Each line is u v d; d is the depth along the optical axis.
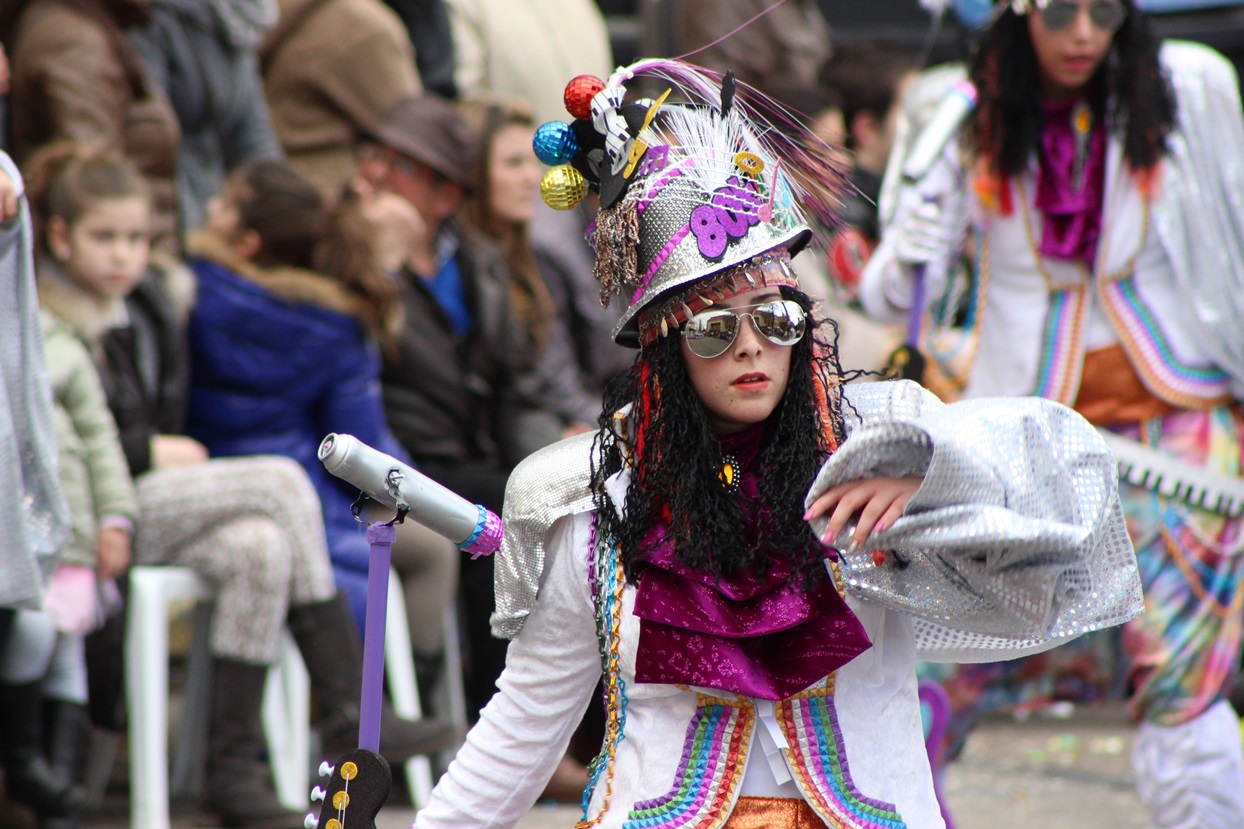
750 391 7.02
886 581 6.96
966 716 12.62
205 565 14.48
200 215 18.50
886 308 12.84
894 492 6.41
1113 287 12.18
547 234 19.48
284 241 15.98
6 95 16.81
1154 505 12.04
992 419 6.41
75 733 13.85
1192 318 12.03
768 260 7.14
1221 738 12.01
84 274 14.13
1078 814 16.30
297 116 20.11
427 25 21.83
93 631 14.17
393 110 17.97
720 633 6.84
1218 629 12.04
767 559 6.99
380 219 16.91
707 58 24.42
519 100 18.95
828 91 23.08
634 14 28.33
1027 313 12.37
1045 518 6.43
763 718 6.95
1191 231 12.02
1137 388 12.18
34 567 9.84
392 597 15.93
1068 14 11.64
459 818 7.59
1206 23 27.19
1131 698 12.28
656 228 7.08
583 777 16.52
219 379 15.83
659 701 7.13
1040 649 7.27
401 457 16.77
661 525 7.11
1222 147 12.06
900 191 12.55
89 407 13.95
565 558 7.30
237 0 18.77
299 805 15.30
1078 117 12.11
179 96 18.31
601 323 19.47
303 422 16.19
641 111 7.35
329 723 14.76
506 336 18.05
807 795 6.84
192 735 15.94
